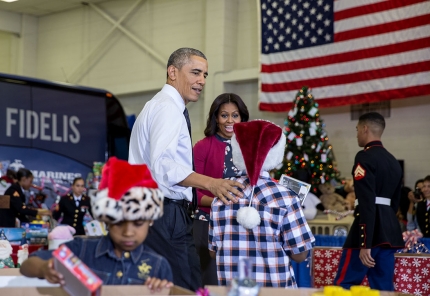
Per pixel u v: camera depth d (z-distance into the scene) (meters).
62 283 1.92
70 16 16.78
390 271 4.95
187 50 3.77
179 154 3.54
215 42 13.39
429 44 9.88
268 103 11.90
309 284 7.08
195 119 13.99
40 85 8.48
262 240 3.02
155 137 3.37
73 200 8.52
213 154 4.40
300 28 11.59
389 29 10.35
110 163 2.11
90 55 16.20
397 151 11.21
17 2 16.14
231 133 4.45
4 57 17.45
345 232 8.86
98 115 8.93
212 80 13.39
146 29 15.20
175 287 2.12
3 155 8.04
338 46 11.02
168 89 3.74
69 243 2.26
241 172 3.17
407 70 10.09
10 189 7.86
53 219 8.42
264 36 12.09
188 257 3.46
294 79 11.60
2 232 5.92
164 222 3.41
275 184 3.09
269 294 2.38
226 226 3.09
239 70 12.98
